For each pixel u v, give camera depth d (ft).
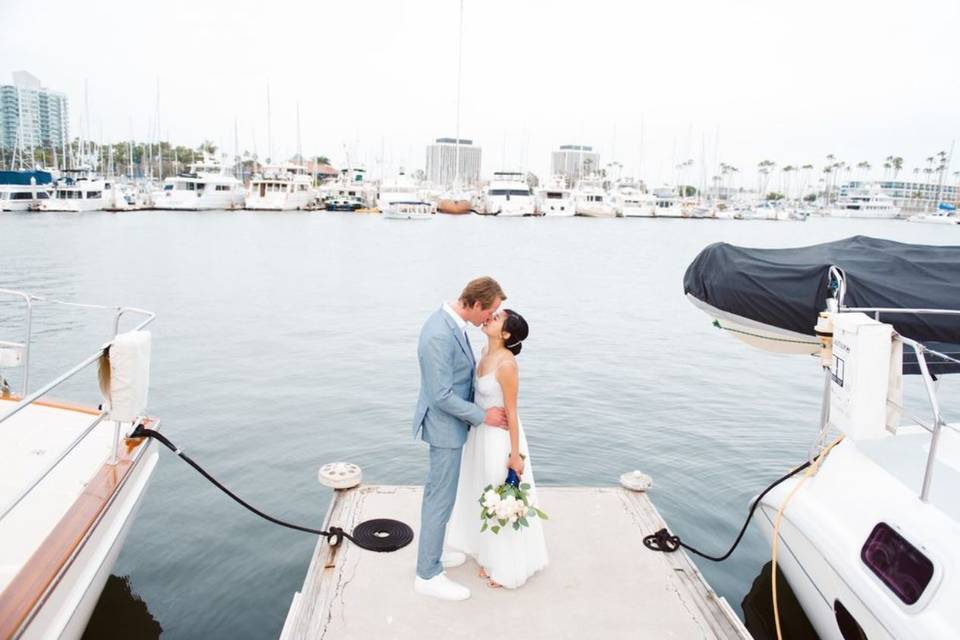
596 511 19.29
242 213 260.42
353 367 43.37
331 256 124.67
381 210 288.30
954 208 428.15
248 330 55.42
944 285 16.94
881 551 13.56
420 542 14.79
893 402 13.73
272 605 18.43
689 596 15.26
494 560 15.16
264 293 77.25
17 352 20.57
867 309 15.87
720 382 41.96
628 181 395.75
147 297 71.61
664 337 56.39
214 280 87.20
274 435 30.86
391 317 63.10
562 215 310.04
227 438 30.40
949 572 12.01
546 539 17.65
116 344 15.49
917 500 13.75
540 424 33.22
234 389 37.91
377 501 19.48
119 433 17.42
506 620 14.20
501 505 14.21
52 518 15.38
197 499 24.49
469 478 15.58
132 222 196.95
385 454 28.76
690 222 344.28
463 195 321.93
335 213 288.30
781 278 17.83
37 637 12.14
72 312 60.64
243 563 20.38
